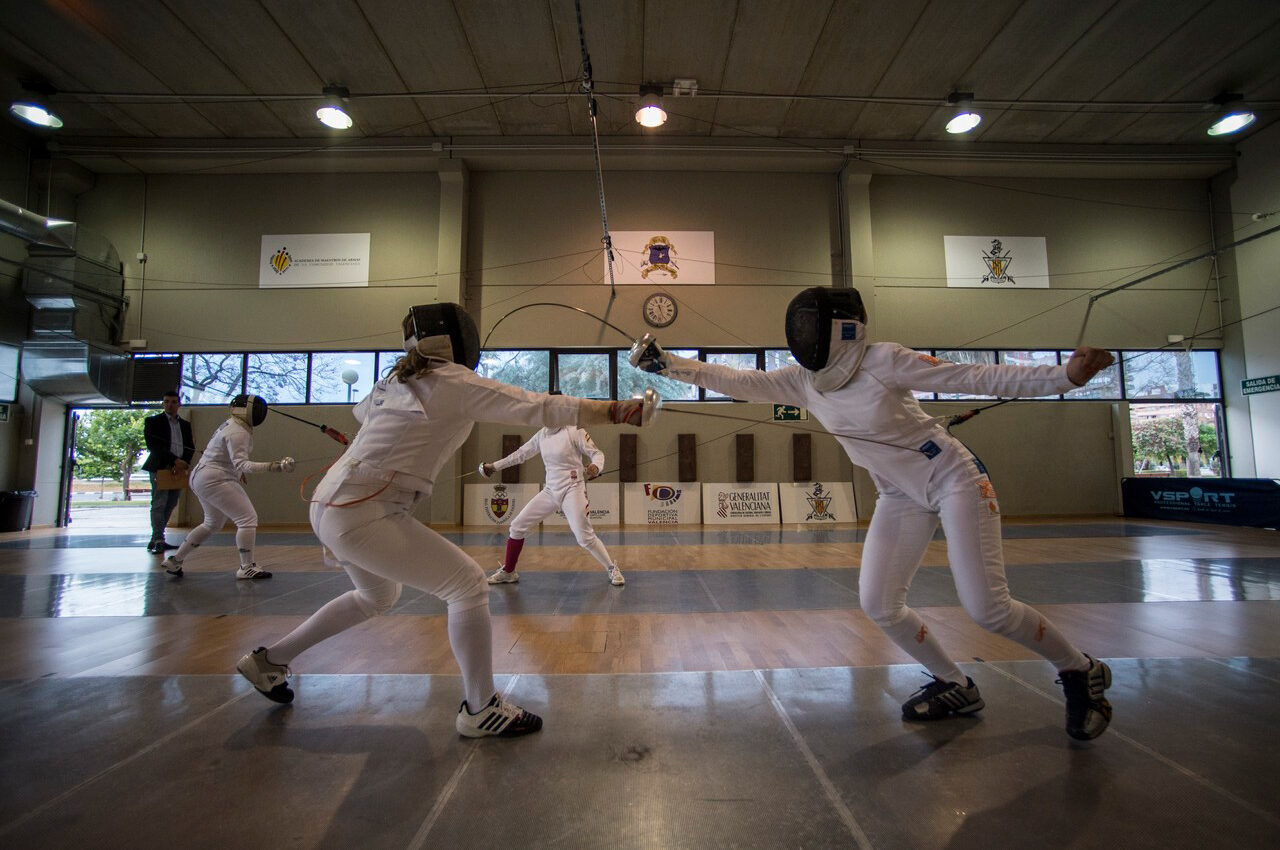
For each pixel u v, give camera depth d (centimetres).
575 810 134
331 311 993
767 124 939
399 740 172
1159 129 961
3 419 915
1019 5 706
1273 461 973
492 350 1002
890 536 191
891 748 165
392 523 169
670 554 598
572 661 246
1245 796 139
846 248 1009
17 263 908
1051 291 1043
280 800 139
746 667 237
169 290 995
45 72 799
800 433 1000
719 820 130
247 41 748
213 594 394
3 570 498
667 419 998
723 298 1010
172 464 613
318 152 956
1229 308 1039
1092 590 391
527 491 970
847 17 722
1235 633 283
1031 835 124
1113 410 1033
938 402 1027
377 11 705
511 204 1016
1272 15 722
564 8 704
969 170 1030
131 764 156
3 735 175
